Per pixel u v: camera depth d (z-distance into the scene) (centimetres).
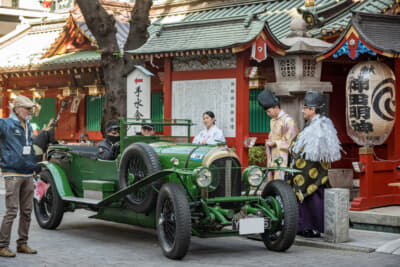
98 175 889
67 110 2180
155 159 754
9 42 2461
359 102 944
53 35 2439
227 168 737
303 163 803
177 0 1986
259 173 737
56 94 2198
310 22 1279
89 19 1381
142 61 1387
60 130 2205
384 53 874
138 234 895
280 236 732
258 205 734
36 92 2203
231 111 1053
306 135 796
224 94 1062
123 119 845
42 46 2339
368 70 940
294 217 721
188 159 751
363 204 909
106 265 666
